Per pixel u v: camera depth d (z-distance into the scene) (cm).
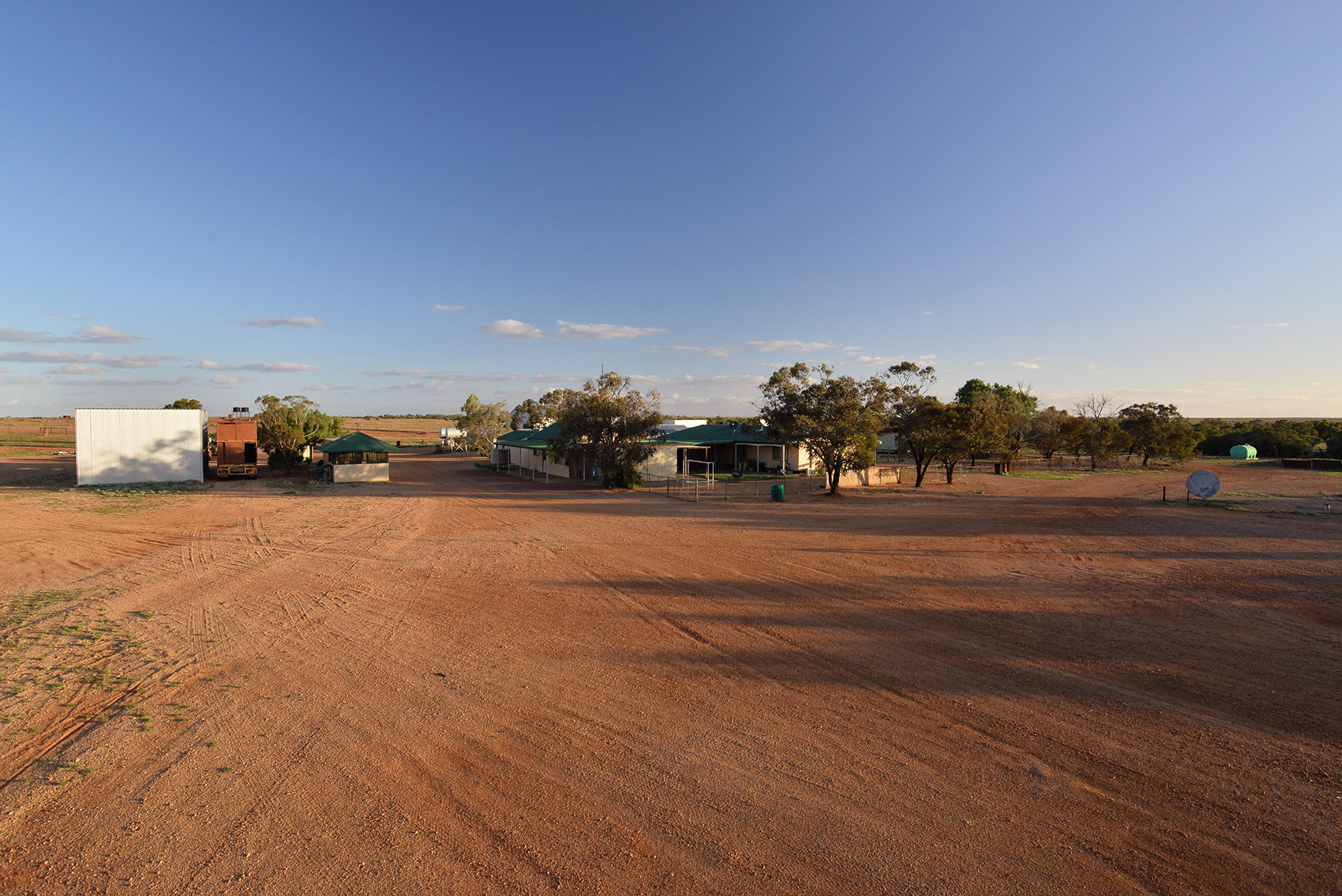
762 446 4538
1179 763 559
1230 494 2852
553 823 482
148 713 684
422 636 945
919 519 2156
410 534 1903
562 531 1933
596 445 3356
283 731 641
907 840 455
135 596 1189
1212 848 441
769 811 494
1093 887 403
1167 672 779
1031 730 628
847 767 560
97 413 3347
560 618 1035
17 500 2658
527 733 632
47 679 779
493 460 5144
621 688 748
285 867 432
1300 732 617
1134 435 5344
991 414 3569
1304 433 6462
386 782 542
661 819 484
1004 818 481
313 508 2533
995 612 1052
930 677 770
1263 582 1233
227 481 3694
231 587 1260
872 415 2970
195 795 524
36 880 420
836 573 1345
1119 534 1822
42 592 1218
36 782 546
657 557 1531
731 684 755
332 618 1042
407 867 431
